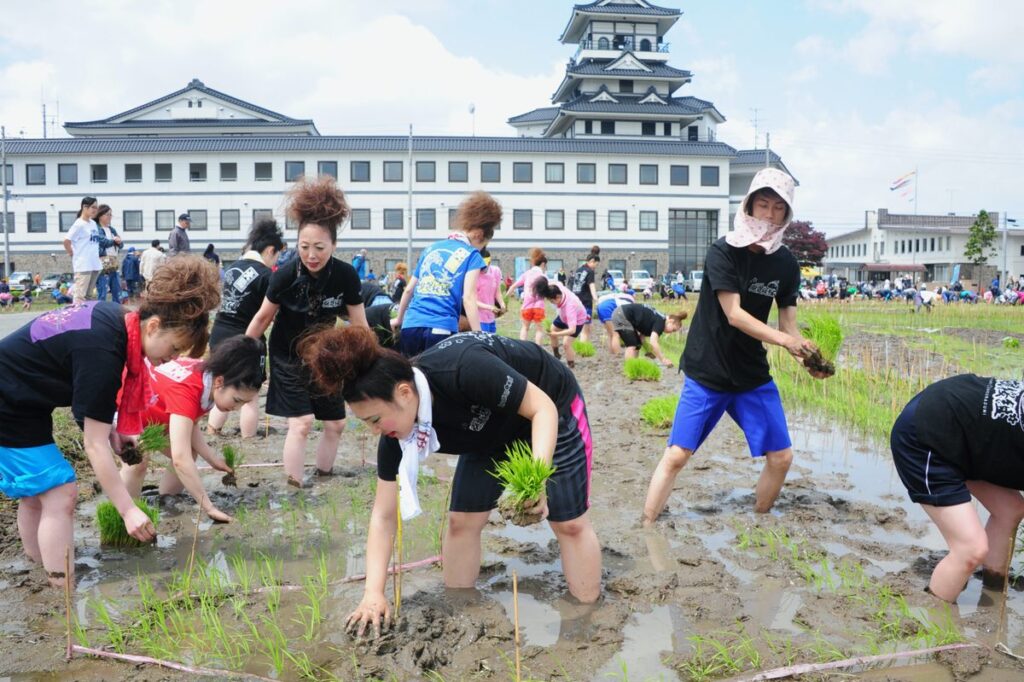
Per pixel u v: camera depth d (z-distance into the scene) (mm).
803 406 9625
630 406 9602
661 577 4320
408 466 3418
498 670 3453
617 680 3361
